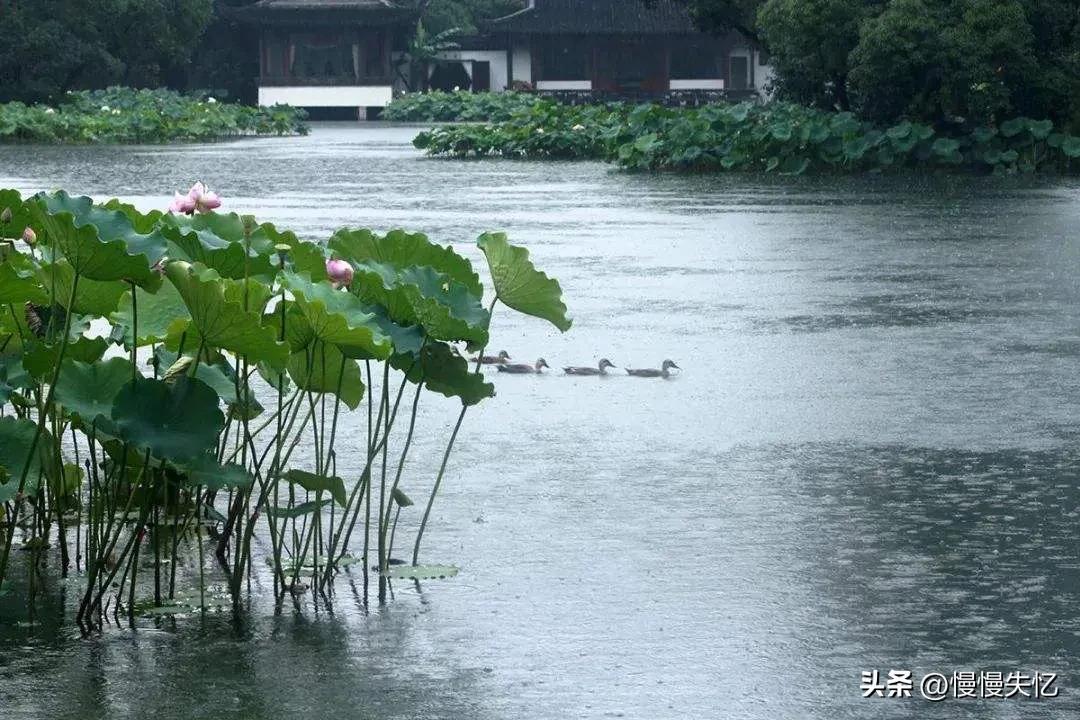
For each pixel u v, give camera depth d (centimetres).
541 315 932
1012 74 5466
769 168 5347
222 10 11781
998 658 778
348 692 732
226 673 755
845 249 2786
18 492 838
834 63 5825
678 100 11619
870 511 1047
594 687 738
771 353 1681
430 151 6500
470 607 853
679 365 1609
